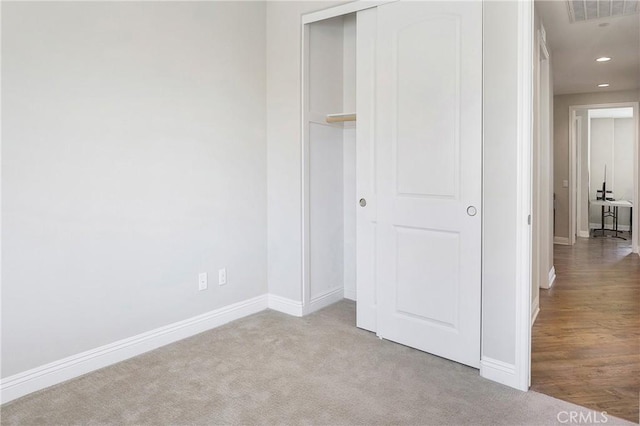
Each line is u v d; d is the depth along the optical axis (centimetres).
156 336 285
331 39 360
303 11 325
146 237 276
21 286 223
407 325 285
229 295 332
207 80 309
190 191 301
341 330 316
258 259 355
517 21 222
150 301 280
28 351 227
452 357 263
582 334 312
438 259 266
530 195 225
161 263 286
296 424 199
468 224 250
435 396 223
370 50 296
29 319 226
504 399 220
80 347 247
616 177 920
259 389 231
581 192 816
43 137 228
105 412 210
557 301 395
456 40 252
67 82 236
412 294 280
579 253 636
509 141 228
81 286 246
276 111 348
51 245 233
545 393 227
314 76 344
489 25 232
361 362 263
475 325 251
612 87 637
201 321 312
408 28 272
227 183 326
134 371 252
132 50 264
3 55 212
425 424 199
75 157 240
